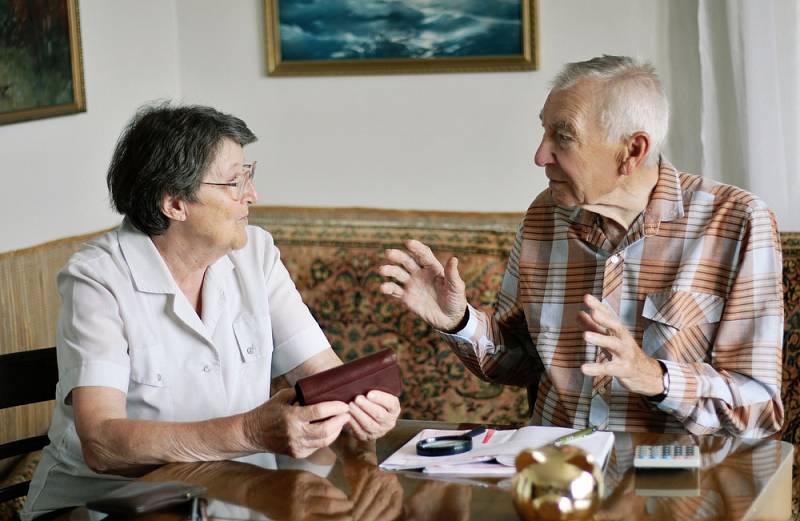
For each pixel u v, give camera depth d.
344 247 3.60
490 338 2.23
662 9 3.40
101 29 3.57
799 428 2.88
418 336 3.48
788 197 3.24
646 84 1.99
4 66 3.10
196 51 3.99
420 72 3.69
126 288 2.03
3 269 3.10
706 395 1.93
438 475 1.69
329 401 1.78
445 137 3.71
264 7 3.83
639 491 1.58
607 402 2.08
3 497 2.28
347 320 3.59
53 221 3.35
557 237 2.20
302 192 3.96
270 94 3.92
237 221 2.05
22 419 3.19
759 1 3.16
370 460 1.79
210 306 2.11
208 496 1.64
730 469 1.67
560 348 2.16
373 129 3.80
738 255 2.02
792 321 2.95
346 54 3.78
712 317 2.04
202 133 1.98
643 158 2.00
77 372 1.95
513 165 3.64
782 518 1.72
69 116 3.41
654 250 2.08
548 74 3.55
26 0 3.17
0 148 3.10
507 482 1.64
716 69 3.30
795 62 3.16
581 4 3.48
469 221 3.69
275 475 1.73
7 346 3.12
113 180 2.04
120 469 1.88
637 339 2.08
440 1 3.62
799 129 3.20
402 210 3.81
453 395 3.44
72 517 1.63
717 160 3.34
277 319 2.22
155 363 2.04
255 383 2.14
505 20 3.55
